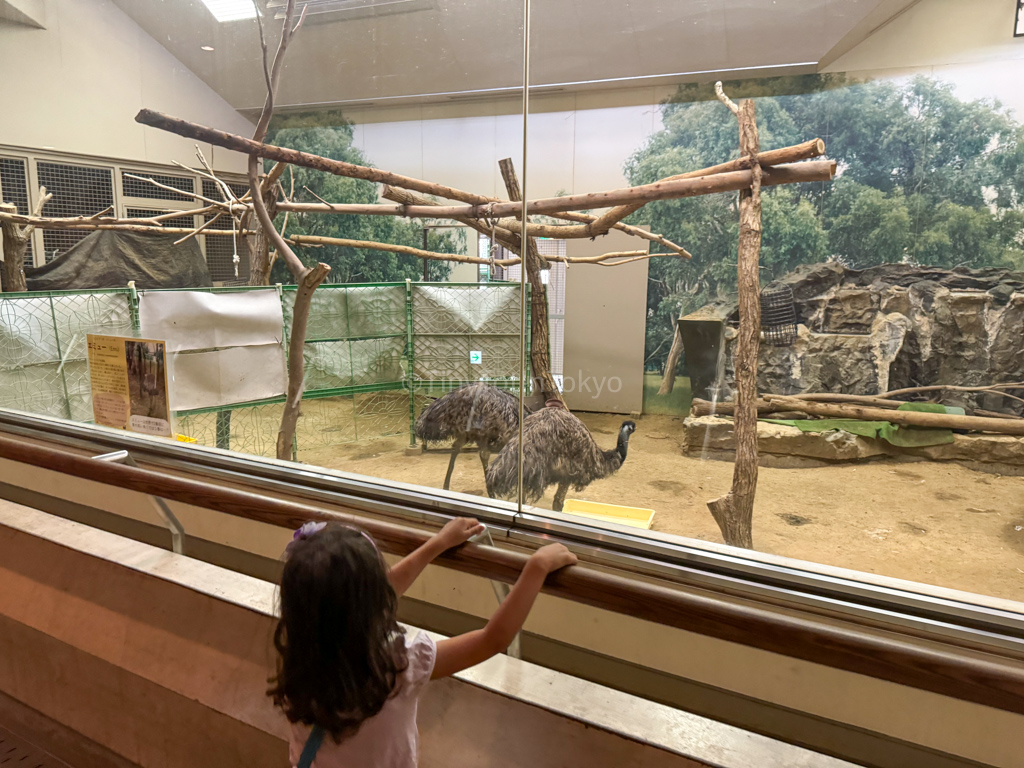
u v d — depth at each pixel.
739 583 1.32
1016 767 1.15
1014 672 0.87
